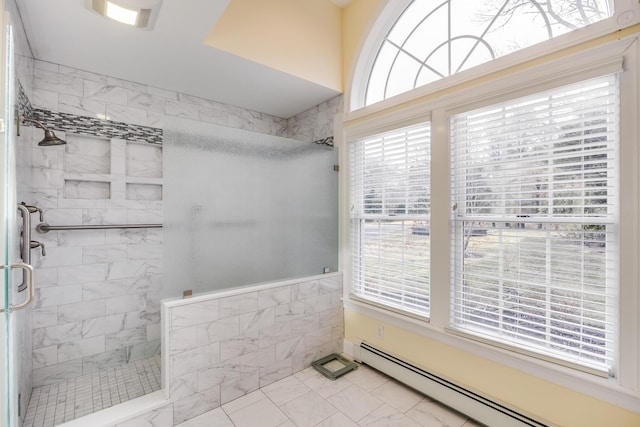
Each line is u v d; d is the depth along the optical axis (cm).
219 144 202
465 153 188
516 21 176
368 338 252
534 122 162
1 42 105
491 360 178
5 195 106
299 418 186
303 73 241
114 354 240
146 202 254
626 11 132
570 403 151
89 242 230
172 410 178
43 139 197
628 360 132
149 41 189
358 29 255
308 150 253
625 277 133
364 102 265
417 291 219
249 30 212
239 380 205
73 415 184
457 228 195
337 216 275
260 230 222
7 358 107
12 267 110
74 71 223
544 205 158
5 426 106
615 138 138
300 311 241
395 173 233
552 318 156
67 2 153
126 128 244
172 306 179
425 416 188
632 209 131
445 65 209
